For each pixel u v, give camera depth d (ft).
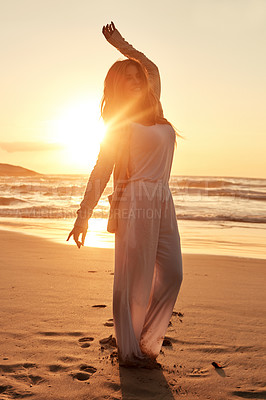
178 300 12.06
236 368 7.46
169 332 9.29
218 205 76.18
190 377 7.07
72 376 6.95
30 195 104.63
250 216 53.83
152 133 7.18
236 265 19.01
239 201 89.97
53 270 16.12
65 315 10.19
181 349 8.33
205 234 34.58
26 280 14.07
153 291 7.59
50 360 7.57
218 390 6.61
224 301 12.01
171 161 7.70
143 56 8.36
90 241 27.99
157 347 7.57
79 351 8.00
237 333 9.27
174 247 7.50
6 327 9.25
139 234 7.14
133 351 7.31
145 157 7.24
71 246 24.48
